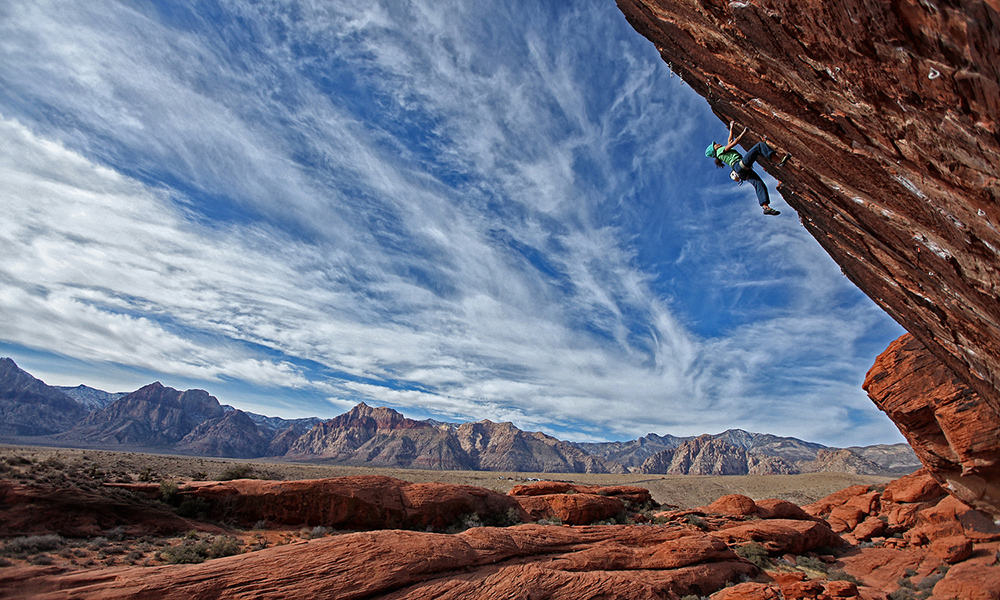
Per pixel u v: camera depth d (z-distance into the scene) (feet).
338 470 286.66
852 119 18.62
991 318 21.84
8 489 68.90
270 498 94.53
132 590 46.03
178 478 114.93
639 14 34.86
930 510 126.21
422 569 64.59
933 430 77.05
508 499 132.16
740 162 30.60
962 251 18.86
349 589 56.24
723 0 20.22
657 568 90.02
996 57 9.08
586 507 134.72
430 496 113.39
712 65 28.63
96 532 68.59
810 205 35.24
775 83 22.43
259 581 52.85
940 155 14.89
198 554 67.51
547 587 69.92
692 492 307.99
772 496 286.46
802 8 14.96
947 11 9.30
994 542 107.34
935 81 11.96
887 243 27.12
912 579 102.42
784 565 115.34
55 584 45.47
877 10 11.52
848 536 151.53
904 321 43.32
